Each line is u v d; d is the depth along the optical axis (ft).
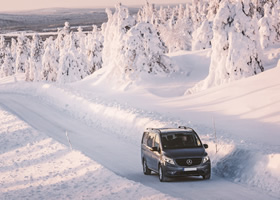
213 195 37.83
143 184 45.37
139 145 82.23
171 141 47.60
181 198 35.47
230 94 116.67
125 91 180.04
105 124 112.47
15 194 47.09
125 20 222.07
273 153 45.24
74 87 204.54
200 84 156.25
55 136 100.58
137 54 190.29
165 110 119.34
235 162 49.44
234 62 139.54
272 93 101.19
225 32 144.15
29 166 68.03
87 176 52.85
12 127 113.60
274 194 37.78
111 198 38.88
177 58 208.44
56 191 46.47
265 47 207.41
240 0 142.10
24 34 396.78
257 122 84.28
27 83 248.93
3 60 437.17
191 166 44.45
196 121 95.30
